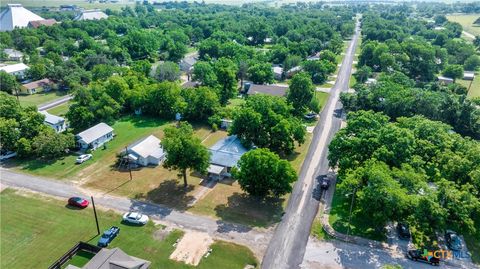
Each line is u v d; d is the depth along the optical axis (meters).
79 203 53.44
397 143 54.84
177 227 49.31
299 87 86.56
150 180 61.53
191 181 61.28
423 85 109.06
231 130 71.44
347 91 113.38
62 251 44.75
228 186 59.84
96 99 87.06
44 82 110.62
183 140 56.44
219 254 44.28
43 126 71.88
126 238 47.03
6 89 104.00
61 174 63.09
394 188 44.53
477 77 133.25
